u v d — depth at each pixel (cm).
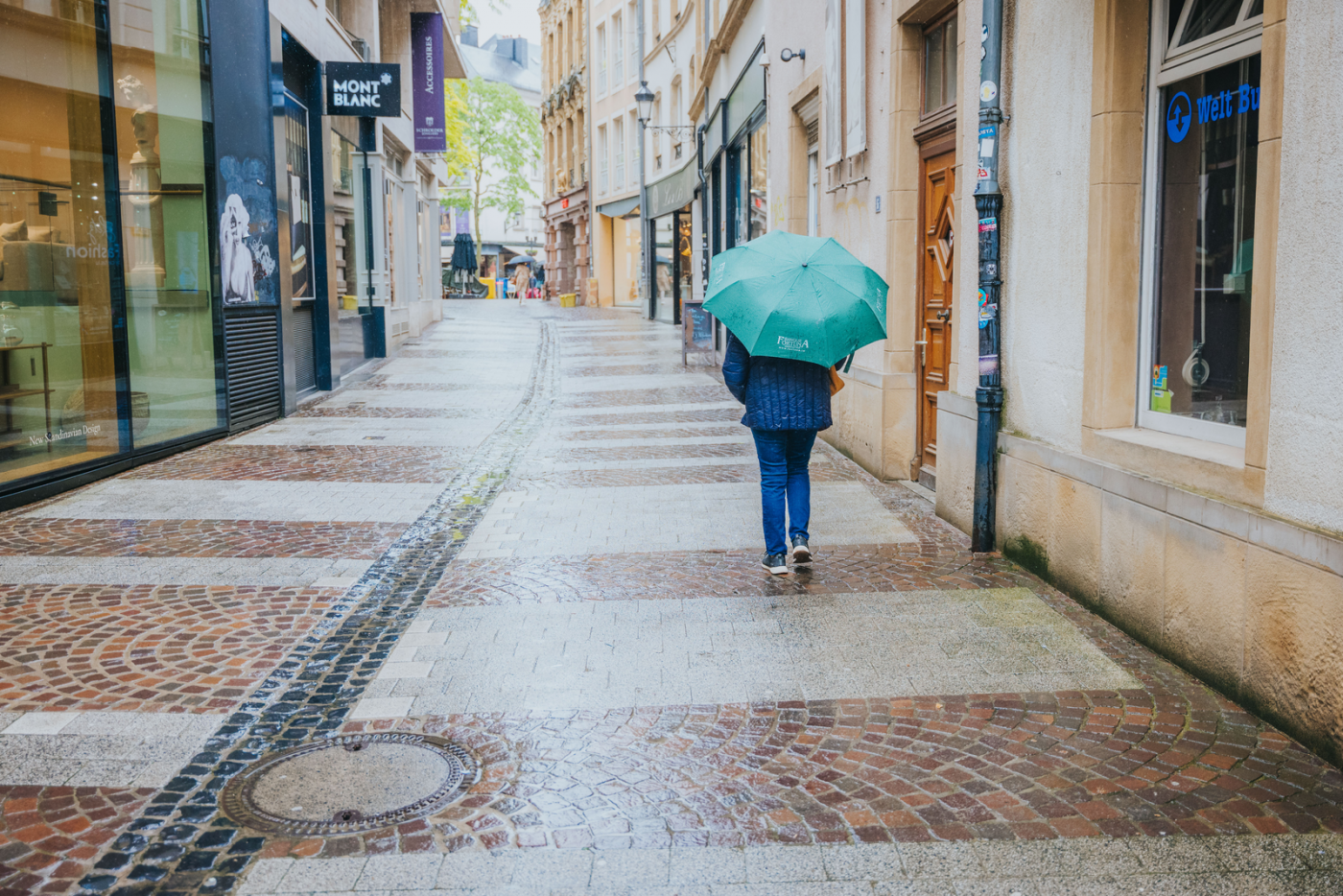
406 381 1622
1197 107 467
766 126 1599
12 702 425
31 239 834
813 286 548
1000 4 597
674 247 2984
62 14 869
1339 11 344
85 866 303
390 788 350
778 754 374
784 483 600
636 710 413
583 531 711
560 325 2958
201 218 1070
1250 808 332
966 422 674
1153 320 510
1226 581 414
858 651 474
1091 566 522
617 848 312
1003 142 620
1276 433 385
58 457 854
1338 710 354
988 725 396
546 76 5100
